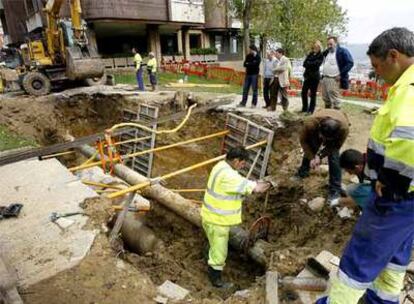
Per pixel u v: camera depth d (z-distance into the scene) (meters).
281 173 7.28
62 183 5.86
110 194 5.34
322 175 6.45
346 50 7.88
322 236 4.96
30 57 14.91
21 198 5.38
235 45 31.77
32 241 4.33
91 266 3.92
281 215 6.41
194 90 14.92
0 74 15.36
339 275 2.44
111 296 3.52
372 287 2.68
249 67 10.37
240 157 4.46
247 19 20.14
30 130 11.52
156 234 6.28
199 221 5.61
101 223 4.75
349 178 6.09
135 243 5.82
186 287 4.57
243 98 10.74
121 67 22.20
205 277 5.05
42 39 14.88
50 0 13.47
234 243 5.13
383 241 2.19
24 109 12.10
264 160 8.44
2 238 4.39
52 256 4.07
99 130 13.39
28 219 4.80
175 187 10.66
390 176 1.99
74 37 13.90
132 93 13.32
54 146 8.53
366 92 17.14
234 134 9.66
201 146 10.93
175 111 12.14
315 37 24.38
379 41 2.12
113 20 19.78
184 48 25.94
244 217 6.89
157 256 5.20
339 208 5.14
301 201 5.96
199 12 24.53
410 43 2.04
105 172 7.02
